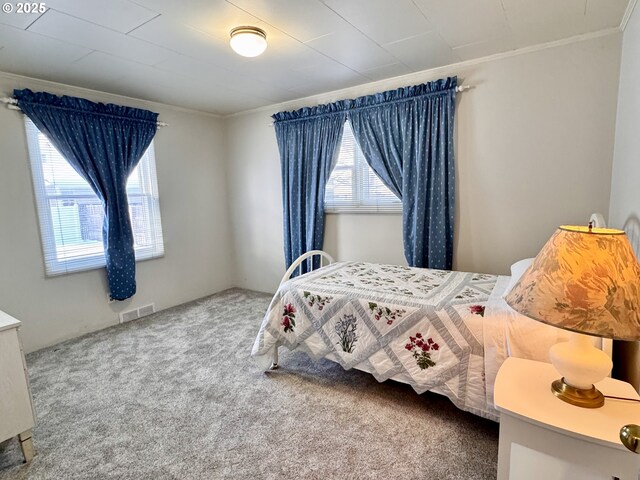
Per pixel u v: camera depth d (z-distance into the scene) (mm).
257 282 4641
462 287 2326
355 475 1604
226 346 3002
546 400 1209
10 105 2787
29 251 2963
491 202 2877
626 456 1027
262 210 4410
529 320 1707
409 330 2029
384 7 1945
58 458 1738
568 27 2271
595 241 1062
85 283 3324
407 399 2188
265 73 2957
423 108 2990
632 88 1958
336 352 2285
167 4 1847
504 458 1211
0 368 1613
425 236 3121
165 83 3154
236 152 4520
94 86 3191
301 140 3766
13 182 2854
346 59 2693
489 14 2064
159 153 3885
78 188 3244
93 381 2457
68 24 2037
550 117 2578
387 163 3264
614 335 968
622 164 2121
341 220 3734
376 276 2711
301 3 1876
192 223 4273
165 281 4012
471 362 1843
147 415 2068
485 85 2779
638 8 1860
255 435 1882
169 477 1615
